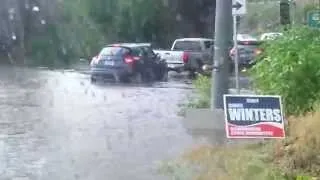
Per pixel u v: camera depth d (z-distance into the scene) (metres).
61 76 47.88
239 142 17.75
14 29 71.88
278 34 20.92
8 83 40.69
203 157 16.53
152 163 16.72
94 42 73.25
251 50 47.19
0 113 26.42
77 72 52.81
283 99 18.17
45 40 72.12
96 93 34.78
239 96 15.75
